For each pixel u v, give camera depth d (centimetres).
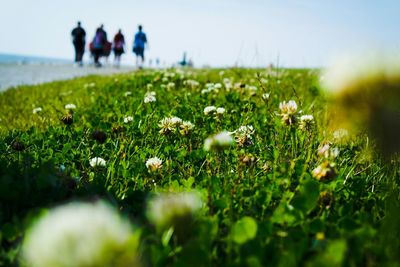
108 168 360
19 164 340
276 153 346
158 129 499
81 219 108
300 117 423
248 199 277
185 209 194
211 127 498
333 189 290
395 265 171
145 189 322
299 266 180
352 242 195
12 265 196
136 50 2617
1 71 2286
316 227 225
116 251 105
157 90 847
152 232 218
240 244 196
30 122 672
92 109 730
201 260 177
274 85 856
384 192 290
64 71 2350
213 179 295
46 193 287
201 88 887
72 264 101
